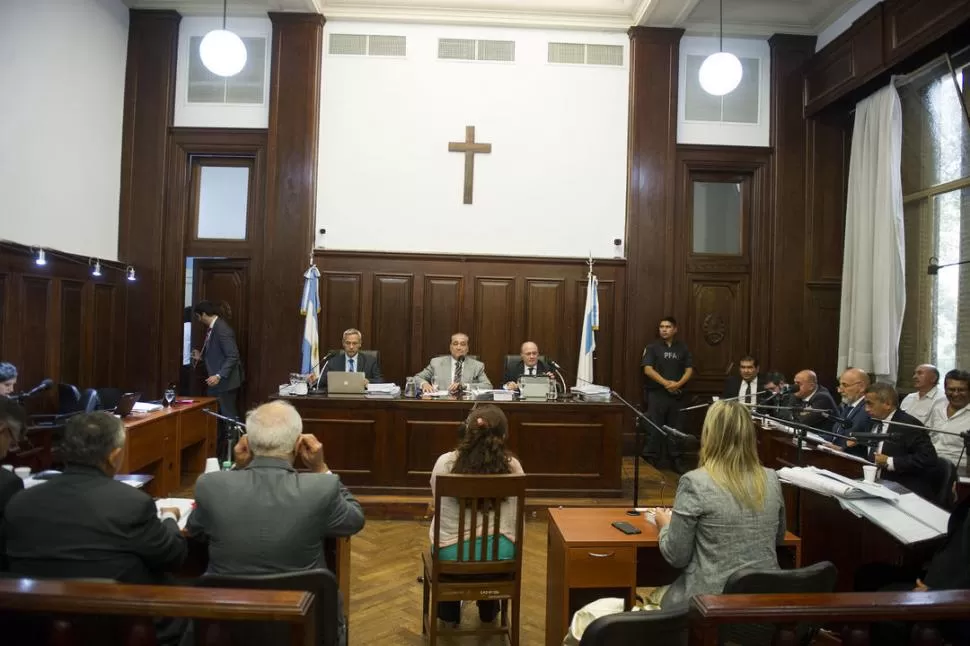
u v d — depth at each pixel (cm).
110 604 114
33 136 443
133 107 575
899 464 304
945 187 461
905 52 454
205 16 587
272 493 168
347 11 582
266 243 574
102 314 530
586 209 595
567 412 433
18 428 201
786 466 357
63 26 476
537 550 360
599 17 590
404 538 376
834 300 589
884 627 158
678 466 551
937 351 473
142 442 385
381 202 587
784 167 593
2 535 166
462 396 446
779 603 120
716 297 604
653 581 232
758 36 600
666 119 590
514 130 593
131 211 573
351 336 495
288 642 132
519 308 589
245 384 579
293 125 576
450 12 584
